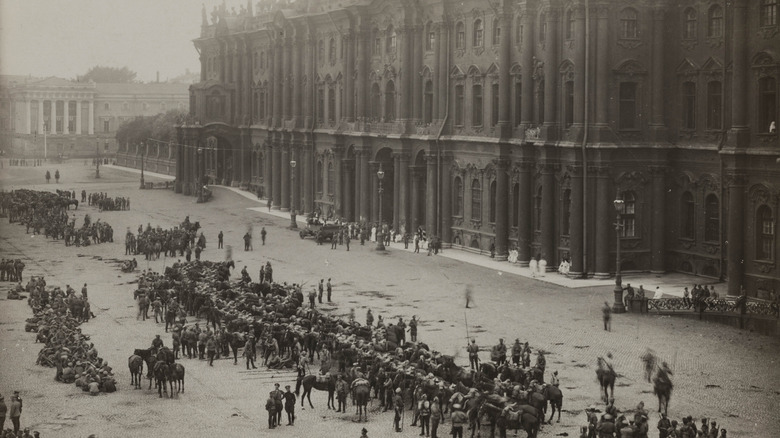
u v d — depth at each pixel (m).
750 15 64.44
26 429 38.88
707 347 54.03
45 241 103.69
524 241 80.88
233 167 150.38
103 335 59.66
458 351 53.72
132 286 76.44
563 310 63.97
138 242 93.38
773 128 62.97
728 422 41.22
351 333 52.62
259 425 42.47
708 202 72.75
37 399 46.25
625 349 53.75
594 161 74.25
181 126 147.88
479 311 64.00
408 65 97.25
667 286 70.69
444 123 91.75
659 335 56.97
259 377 50.94
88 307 63.78
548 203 78.06
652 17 74.50
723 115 69.50
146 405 45.47
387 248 94.06
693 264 74.19
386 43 102.19
